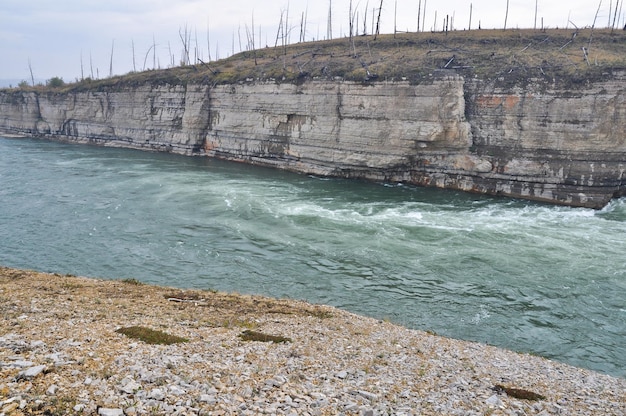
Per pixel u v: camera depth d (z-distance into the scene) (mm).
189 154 71125
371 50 65938
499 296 24297
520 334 20562
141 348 12359
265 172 58000
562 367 16422
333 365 13320
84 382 9586
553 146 43844
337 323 18672
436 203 43156
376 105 50844
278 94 59219
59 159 66312
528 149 44969
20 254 29141
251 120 63000
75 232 33594
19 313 14781
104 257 28844
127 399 9172
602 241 32438
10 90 101438
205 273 26609
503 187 46031
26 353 10758
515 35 61062
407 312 22438
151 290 21469
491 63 50906
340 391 11219
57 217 37281
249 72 65188
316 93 55281
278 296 23781
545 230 34938
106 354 11438
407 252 30328
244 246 31156
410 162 50625
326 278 26297
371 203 42781
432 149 49094
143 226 35156
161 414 8812
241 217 37688
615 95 41656
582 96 42594
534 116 44656
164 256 29172
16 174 54438
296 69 61969
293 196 45062
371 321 19891
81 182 50438
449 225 36156
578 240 32656
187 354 12492
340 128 53719
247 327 16562
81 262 27984
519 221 37375
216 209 39906
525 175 44875
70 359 10719
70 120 89500
